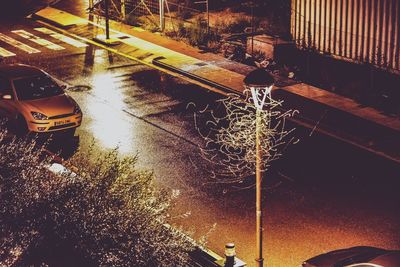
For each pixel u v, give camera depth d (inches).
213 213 667.4
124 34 1277.1
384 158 773.3
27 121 816.3
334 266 483.8
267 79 497.7
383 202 684.7
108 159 481.1
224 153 791.1
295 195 700.0
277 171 749.3
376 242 620.1
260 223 521.0
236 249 610.9
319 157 779.4
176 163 772.0
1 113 840.3
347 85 974.4
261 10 1360.7
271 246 615.2
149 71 1088.2
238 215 663.8
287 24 1210.0
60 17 1405.0
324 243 618.2
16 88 841.5
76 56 1169.4
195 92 992.2
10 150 465.4
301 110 900.0
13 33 1314.0
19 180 438.9
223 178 735.7
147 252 414.3
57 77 1067.9
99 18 1382.9
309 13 1076.5
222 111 917.8
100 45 1226.6
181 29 1273.4
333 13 1042.7
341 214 664.4
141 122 890.1
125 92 999.6
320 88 974.4
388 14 970.1
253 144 780.6
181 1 1467.8
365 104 912.9
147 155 792.3
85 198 424.2
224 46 1175.6
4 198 429.1
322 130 846.5
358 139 816.9
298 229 640.4
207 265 514.9
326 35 1062.4
